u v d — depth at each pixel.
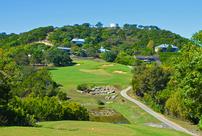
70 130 32.84
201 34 39.44
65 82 119.38
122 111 79.88
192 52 38.34
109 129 35.72
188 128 56.34
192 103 36.94
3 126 32.62
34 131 29.03
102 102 92.81
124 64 159.50
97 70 141.12
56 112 54.25
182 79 38.50
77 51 180.25
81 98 99.50
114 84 117.50
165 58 158.75
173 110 68.00
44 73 94.00
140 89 96.94
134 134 33.59
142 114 74.25
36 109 52.44
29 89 86.19
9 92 40.53
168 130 40.25
